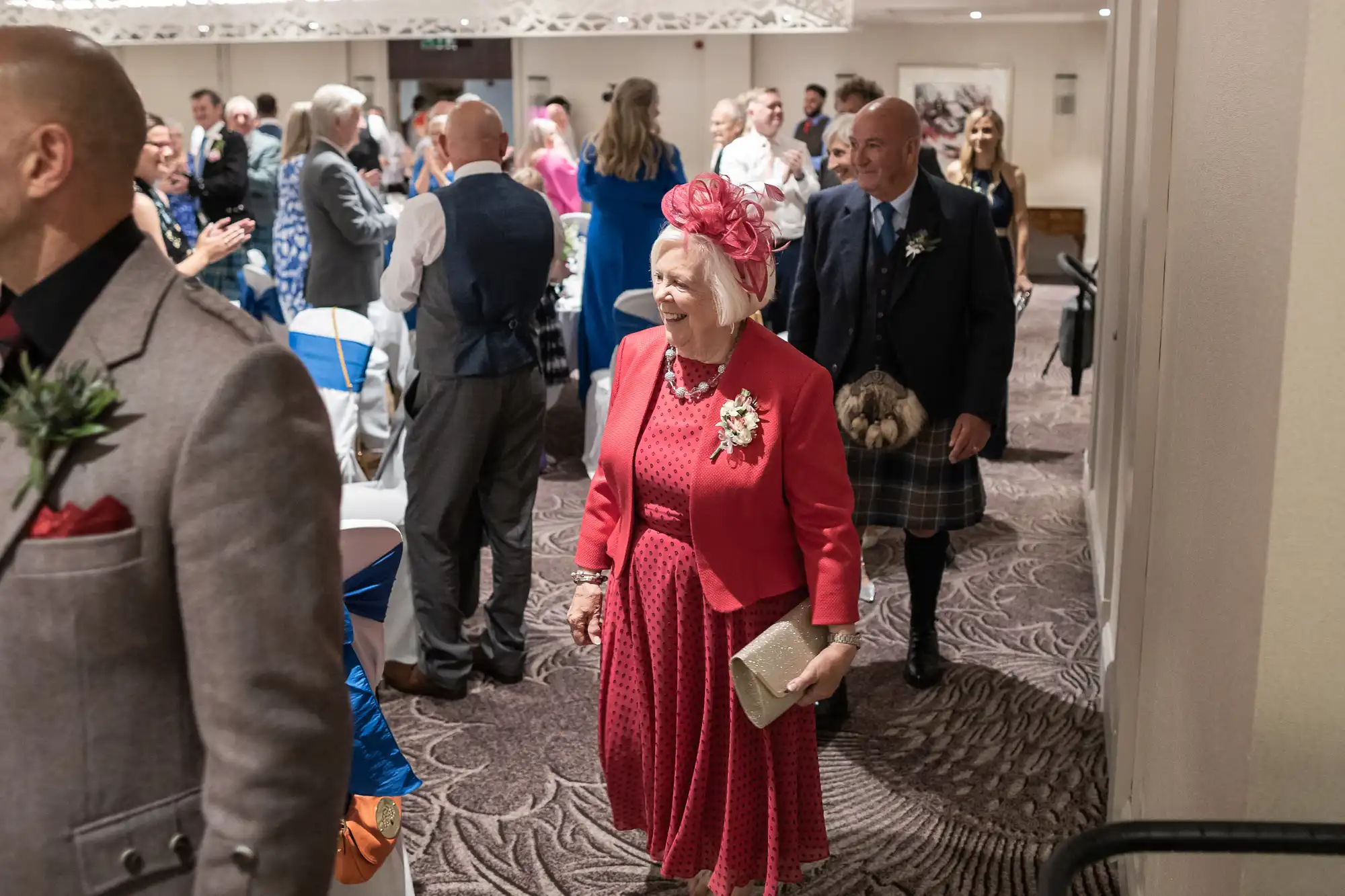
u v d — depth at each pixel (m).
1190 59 2.10
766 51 13.66
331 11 5.80
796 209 5.80
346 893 2.03
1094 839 1.21
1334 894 1.35
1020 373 8.26
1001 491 5.57
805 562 2.18
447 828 2.82
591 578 2.42
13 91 1.08
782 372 2.15
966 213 3.20
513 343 3.31
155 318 1.13
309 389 1.14
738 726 2.22
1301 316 1.25
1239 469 1.47
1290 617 1.31
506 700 3.45
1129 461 2.97
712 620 2.21
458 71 13.66
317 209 5.40
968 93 13.68
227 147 8.36
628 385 2.28
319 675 1.10
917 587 3.54
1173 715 1.97
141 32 5.86
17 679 1.07
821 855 2.31
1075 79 13.55
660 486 2.21
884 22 13.18
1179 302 2.09
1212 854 1.52
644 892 2.59
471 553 3.61
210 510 1.07
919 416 3.20
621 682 2.34
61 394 1.04
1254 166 1.44
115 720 1.08
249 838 1.06
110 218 1.15
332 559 1.13
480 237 3.19
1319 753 1.33
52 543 1.05
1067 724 3.34
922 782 3.03
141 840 1.10
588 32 5.78
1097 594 4.04
